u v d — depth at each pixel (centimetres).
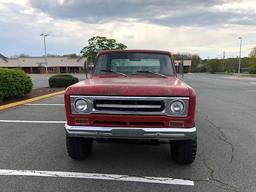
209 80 4559
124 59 684
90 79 614
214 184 505
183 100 505
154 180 517
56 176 528
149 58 682
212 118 1110
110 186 491
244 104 1541
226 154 664
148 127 510
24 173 541
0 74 1412
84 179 517
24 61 9831
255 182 515
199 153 668
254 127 952
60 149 683
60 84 2436
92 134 519
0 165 580
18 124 952
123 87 516
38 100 1602
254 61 8256
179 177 532
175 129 506
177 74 724
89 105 518
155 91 506
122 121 513
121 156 639
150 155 647
